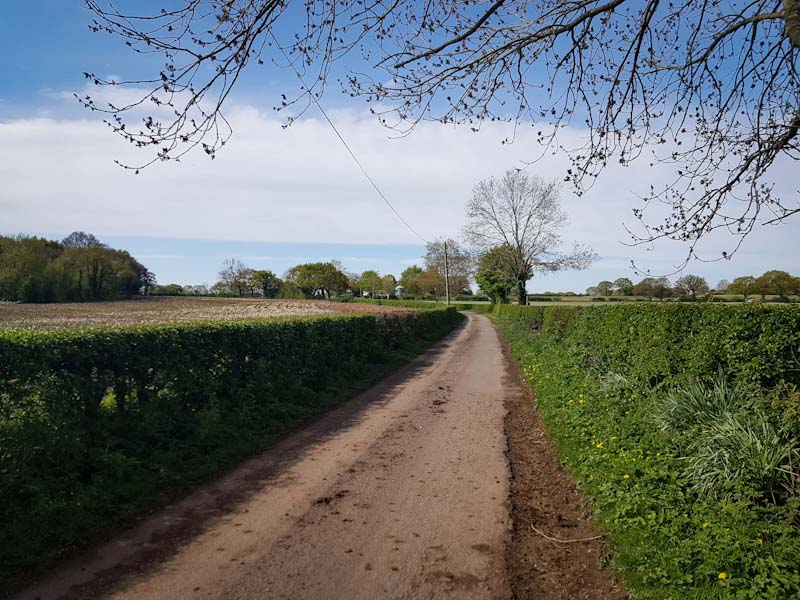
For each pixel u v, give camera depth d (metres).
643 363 9.12
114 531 4.66
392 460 6.91
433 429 8.64
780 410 5.39
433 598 3.62
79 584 3.75
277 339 10.47
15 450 4.70
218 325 8.70
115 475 5.41
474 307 86.50
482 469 6.53
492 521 4.94
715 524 4.23
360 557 4.21
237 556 4.21
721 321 6.88
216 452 6.79
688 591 3.51
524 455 7.22
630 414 7.81
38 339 5.25
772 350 5.94
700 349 7.13
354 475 6.30
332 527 4.79
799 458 4.77
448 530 4.74
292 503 5.38
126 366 6.29
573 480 6.04
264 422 8.45
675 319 8.07
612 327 11.77
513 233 54.50
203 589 3.70
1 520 4.29
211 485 5.92
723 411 5.91
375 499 5.51
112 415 6.11
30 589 3.67
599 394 9.46
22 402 5.02
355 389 12.59
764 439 5.02
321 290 100.94
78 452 5.31
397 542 4.49
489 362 18.55
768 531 4.03
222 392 8.40
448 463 6.79
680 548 3.98
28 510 4.47
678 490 4.99
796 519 4.23
